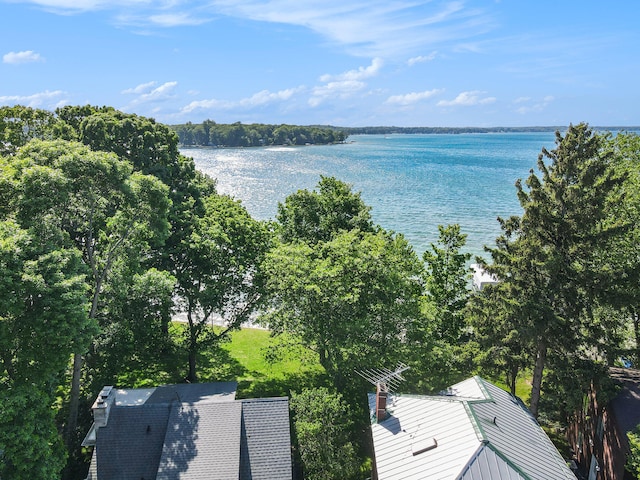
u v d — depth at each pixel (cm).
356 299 3253
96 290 3117
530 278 2945
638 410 2572
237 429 2506
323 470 2692
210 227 3856
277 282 3622
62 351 2425
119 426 2506
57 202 2689
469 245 8119
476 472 1905
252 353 4588
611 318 3175
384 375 2892
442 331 3750
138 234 3275
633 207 3425
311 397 2947
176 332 4538
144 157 4731
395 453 2212
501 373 3544
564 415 3494
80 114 5309
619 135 4056
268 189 13275
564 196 2792
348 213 5016
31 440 2192
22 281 2244
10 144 4734
